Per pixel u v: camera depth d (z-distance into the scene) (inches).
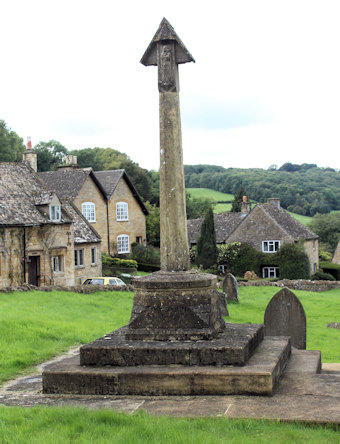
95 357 362.6
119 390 339.6
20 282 1389.0
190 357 350.0
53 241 1487.5
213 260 2301.9
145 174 3462.1
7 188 1502.2
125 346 362.6
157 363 354.6
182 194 408.5
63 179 2197.3
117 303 986.7
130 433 251.4
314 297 1343.5
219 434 250.5
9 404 330.6
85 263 1738.4
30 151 1865.2
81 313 818.2
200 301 383.2
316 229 3449.8
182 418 277.4
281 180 5049.2
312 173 5610.2
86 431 259.8
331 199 4709.6
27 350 505.7
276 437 247.0
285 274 2386.8
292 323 576.1
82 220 1817.2
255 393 319.6
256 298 1273.4
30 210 1470.2
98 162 3575.3
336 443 241.0
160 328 380.5
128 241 2346.2
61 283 1533.0
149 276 395.5
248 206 2773.1
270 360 353.1
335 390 323.0
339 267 2719.0
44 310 799.1
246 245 2461.9
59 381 350.6
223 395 324.2
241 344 353.4
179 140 409.7
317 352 446.0
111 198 2274.9
